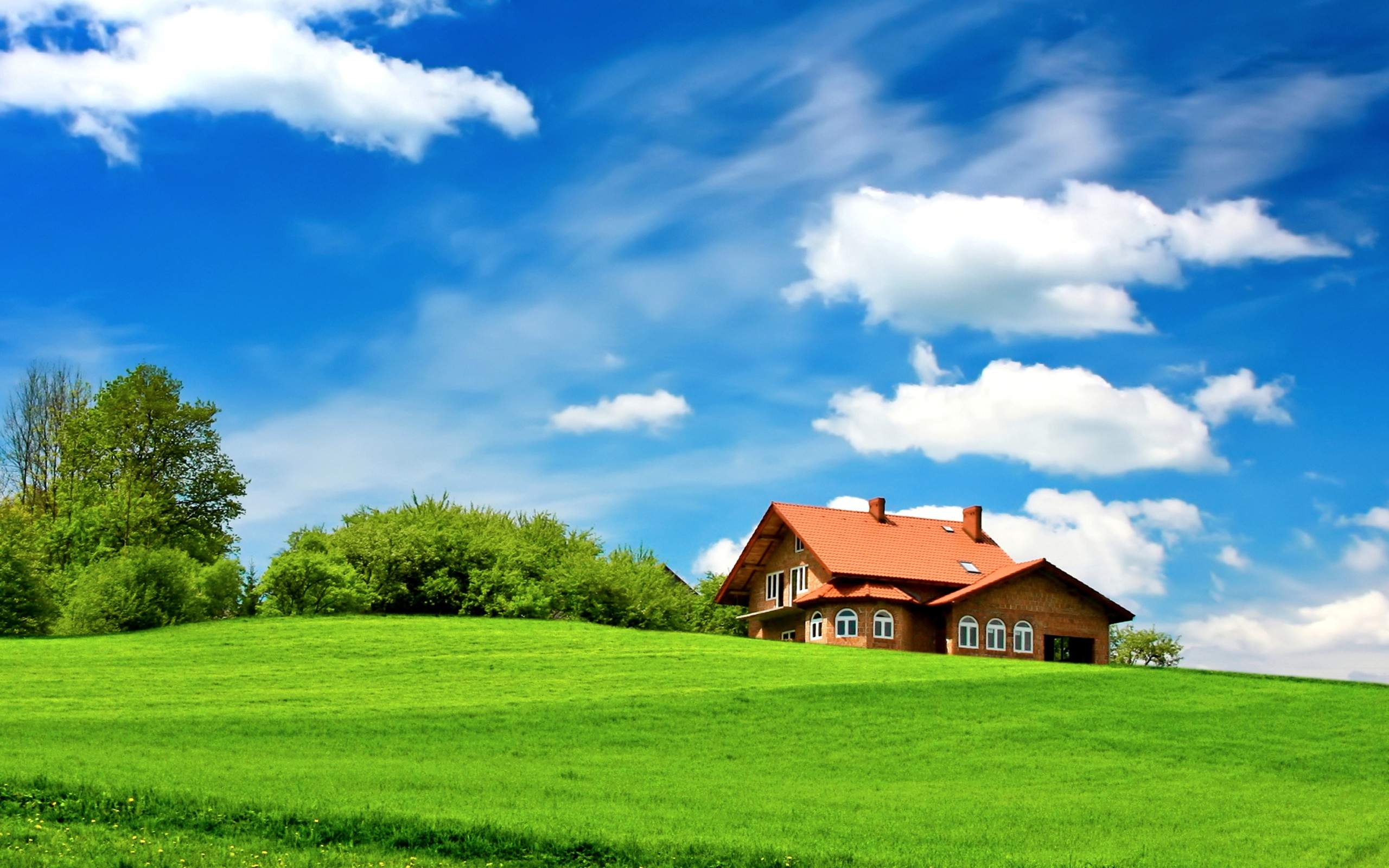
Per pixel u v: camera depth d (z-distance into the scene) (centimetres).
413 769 2709
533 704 3669
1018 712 3819
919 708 3816
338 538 6856
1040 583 6069
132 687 3838
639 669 4491
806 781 2838
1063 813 2533
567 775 2744
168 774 2412
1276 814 2605
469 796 2402
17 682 3856
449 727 3303
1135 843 2272
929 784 2855
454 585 6669
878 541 6419
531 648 5050
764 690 4006
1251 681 4588
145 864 1819
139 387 7150
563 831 2069
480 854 1966
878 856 2047
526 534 7550
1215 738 3550
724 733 3384
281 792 2303
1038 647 5994
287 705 3553
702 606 7875
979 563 6456
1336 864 2144
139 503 6856
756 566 6969
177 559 6128
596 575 6788
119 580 5822
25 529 6575
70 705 3444
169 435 7244
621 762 2980
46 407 7706
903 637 5950
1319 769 3212
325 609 6469
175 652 4769
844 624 6044
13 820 2009
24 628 5634
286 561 6462
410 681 4122
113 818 2062
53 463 7606
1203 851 2217
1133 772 3075
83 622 5728
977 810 2538
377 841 2016
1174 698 4169
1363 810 2692
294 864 1864
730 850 2009
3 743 2755
